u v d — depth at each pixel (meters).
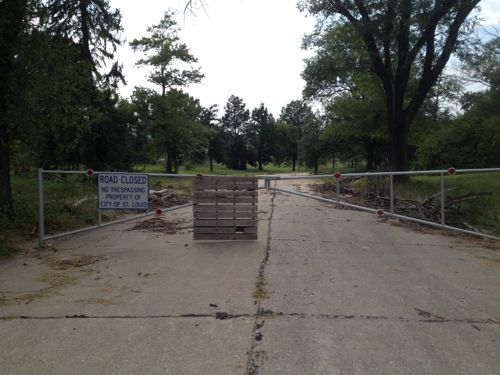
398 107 22.72
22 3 9.65
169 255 7.68
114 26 22.28
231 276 6.31
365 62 23.84
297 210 13.66
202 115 81.00
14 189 16.22
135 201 8.77
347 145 57.44
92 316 4.79
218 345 4.04
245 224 8.90
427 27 19.83
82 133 21.64
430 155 33.47
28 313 4.90
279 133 98.50
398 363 3.69
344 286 5.82
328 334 4.26
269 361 3.72
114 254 7.79
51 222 10.23
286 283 5.95
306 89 27.34
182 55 38.25
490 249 8.25
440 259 7.41
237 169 98.94
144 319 4.68
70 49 11.59
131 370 3.60
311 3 21.47
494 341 4.14
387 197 14.90
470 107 32.91
